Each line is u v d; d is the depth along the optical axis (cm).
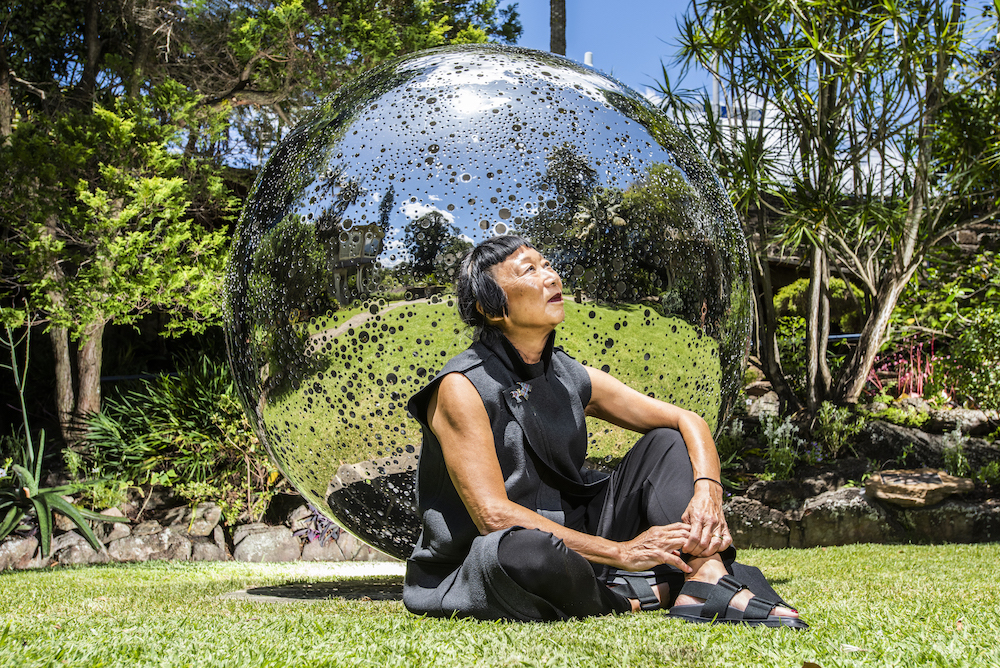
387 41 632
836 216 558
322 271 197
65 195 564
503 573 142
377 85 214
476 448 152
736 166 568
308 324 199
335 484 208
